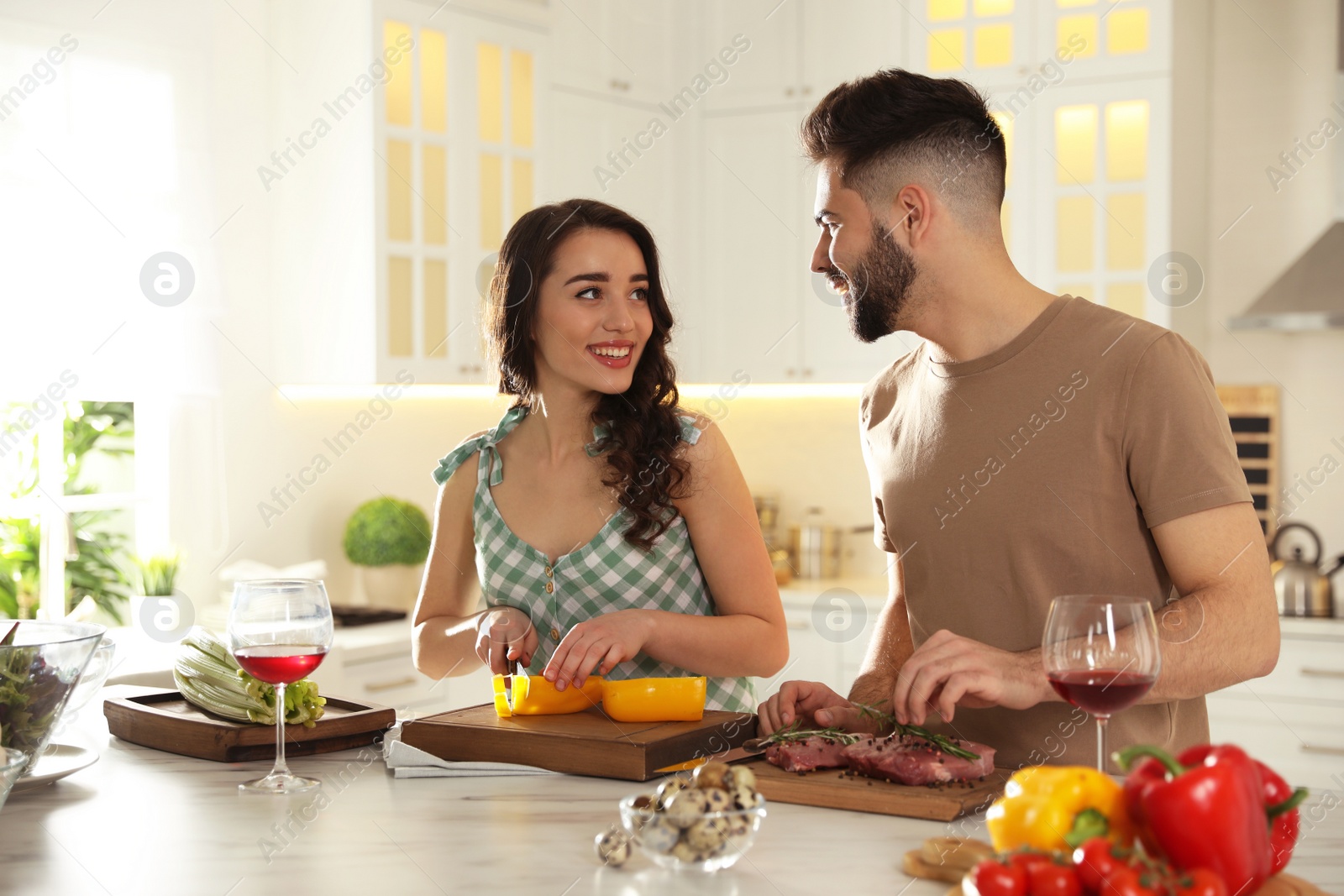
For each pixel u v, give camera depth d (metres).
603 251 1.67
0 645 1.18
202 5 3.28
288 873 1.03
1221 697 3.26
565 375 1.69
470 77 3.39
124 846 1.11
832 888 0.97
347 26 3.25
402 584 3.54
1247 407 3.74
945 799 1.15
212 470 3.34
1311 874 0.99
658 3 3.88
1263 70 3.71
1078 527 1.46
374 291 3.24
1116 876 0.80
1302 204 3.69
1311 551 3.64
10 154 2.88
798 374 3.90
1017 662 1.25
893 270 1.55
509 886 0.99
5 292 2.88
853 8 3.76
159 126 3.18
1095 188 3.46
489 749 1.39
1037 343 1.50
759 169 3.90
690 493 1.72
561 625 1.74
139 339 3.14
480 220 3.45
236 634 1.31
